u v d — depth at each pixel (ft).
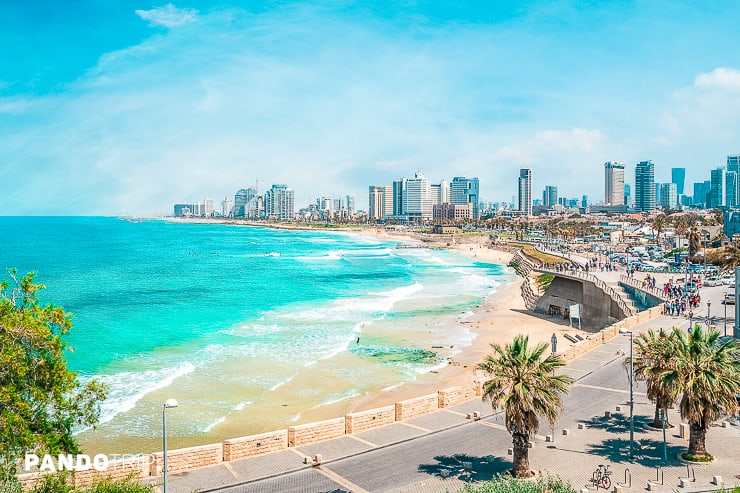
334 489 100.73
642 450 116.88
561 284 324.39
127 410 160.35
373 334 270.26
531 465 110.42
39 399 78.59
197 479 104.37
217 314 322.55
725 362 108.47
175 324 290.97
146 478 104.42
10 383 77.51
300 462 112.37
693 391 106.01
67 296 379.76
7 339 77.15
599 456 114.42
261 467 109.81
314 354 230.27
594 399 149.38
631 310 249.14
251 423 152.25
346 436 126.52
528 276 449.89
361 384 189.67
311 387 185.57
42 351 81.82
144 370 202.69
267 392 179.73
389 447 120.26
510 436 126.00
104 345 240.53
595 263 447.01
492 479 103.40
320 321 303.07
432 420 136.56
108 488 82.84
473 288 444.96
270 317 314.35
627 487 100.17
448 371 206.39
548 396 102.58
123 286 439.22
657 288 299.99
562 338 262.47
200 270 575.79
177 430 146.51
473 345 248.32
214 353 229.86
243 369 206.08
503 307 350.84
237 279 499.10
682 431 123.24
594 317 286.25
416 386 187.11
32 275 85.05
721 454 113.50
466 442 122.83
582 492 96.68
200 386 184.96
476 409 144.36
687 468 107.24
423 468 109.50
